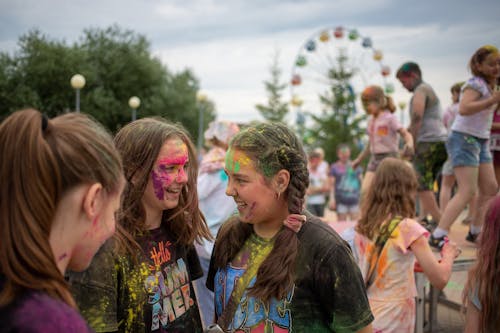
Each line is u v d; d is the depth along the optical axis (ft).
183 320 5.68
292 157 4.95
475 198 13.97
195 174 6.05
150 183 5.48
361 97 17.44
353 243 9.16
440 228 12.75
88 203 2.99
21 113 2.90
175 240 5.95
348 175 27.78
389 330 8.36
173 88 92.32
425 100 14.94
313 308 4.83
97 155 3.04
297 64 55.11
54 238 2.95
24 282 2.73
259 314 4.97
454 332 12.26
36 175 2.76
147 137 5.50
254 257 5.26
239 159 4.93
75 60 81.46
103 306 4.66
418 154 15.10
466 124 12.19
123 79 85.92
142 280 5.24
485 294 5.72
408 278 8.51
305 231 4.93
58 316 2.73
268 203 4.99
